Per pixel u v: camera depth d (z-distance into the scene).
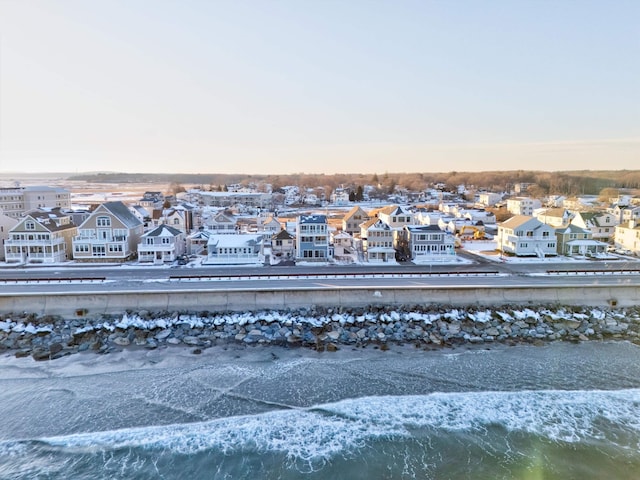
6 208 109.31
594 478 25.48
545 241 76.81
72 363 38.69
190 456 27.25
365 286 52.16
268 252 77.44
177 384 35.38
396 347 42.50
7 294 46.94
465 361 39.72
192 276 56.97
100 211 71.69
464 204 180.38
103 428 29.80
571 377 36.94
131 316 46.75
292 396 33.75
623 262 71.81
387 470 26.17
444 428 30.02
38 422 30.33
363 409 32.09
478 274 60.31
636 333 46.19
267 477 25.64
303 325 46.28
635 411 32.06
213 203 190.38
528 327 46.97
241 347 42.22
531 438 29.00
